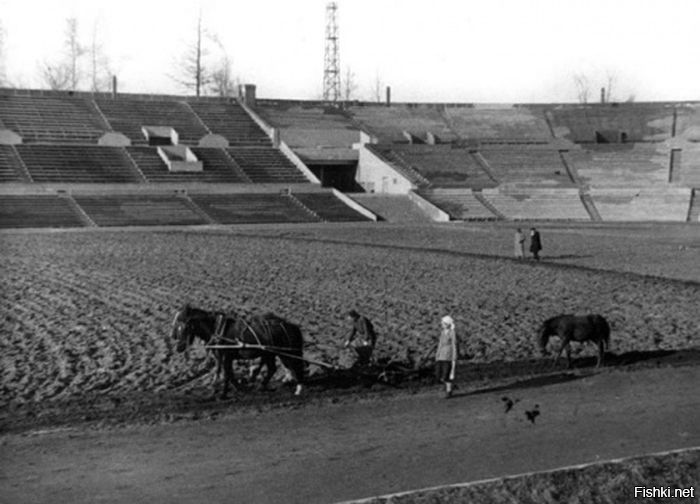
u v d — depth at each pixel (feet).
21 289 109.40
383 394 63.41
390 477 44.45
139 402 60.49
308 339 80.89
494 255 157.69
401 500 39.99
